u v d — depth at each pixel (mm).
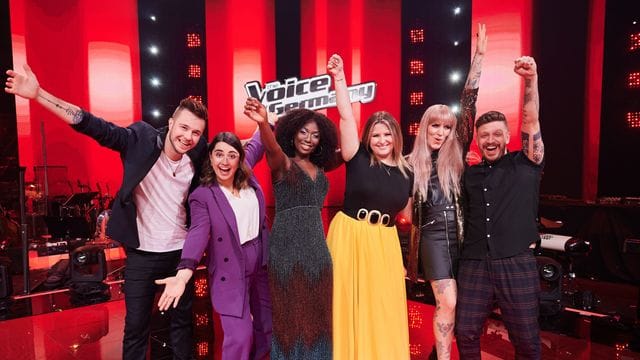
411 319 3822
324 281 2150
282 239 2154
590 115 7504
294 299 2121
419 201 2410
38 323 3807
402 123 12156
